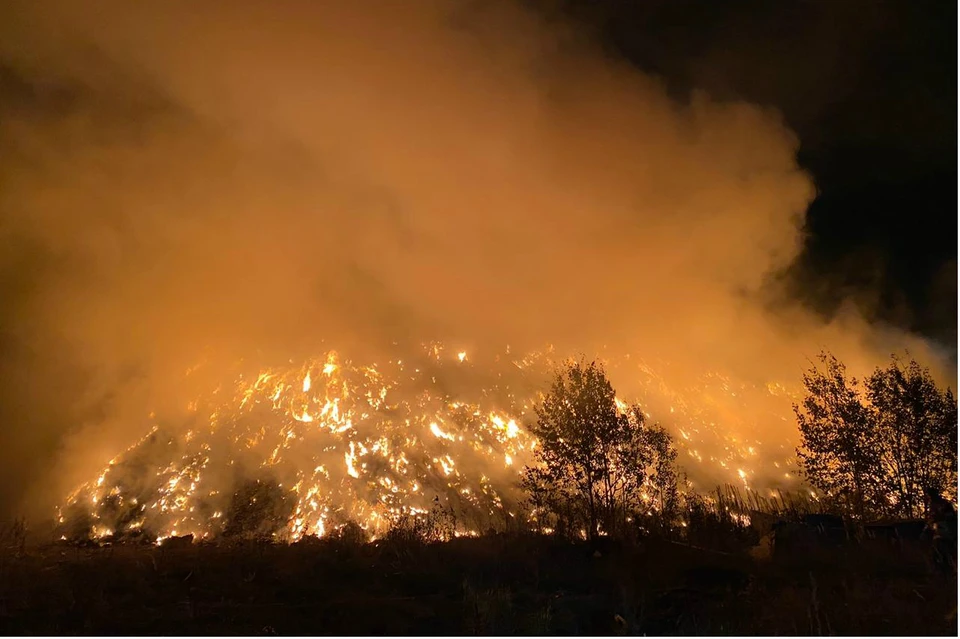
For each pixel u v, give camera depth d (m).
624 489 16.09
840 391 16.92
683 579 11.31
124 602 11.05
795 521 14.30
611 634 8.66
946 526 11.05
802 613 8.94
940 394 16.00
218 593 11.71
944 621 8.52
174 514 22.73
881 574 11.02
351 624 9.55
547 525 16.92
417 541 15.68
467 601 10.20
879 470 15.71
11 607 10.59
